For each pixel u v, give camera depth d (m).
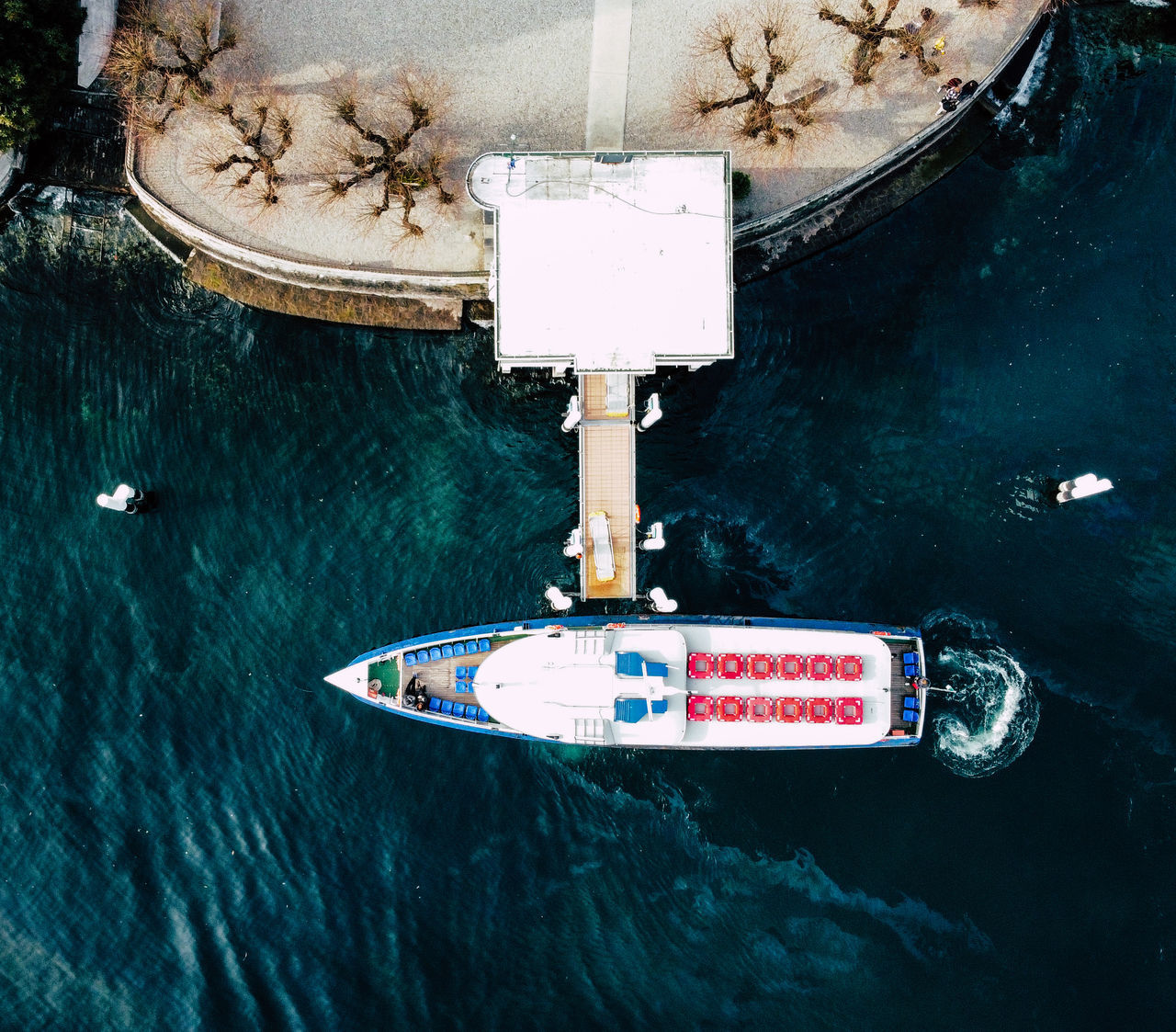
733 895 36.91
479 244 37.59
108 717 37.28
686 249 33.00
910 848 36.78
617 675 34.25
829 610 37.97
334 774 37.12
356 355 38.88
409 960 36.44
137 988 36.25
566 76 37.72
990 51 37.97
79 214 38.78
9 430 38.44
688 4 37.81
